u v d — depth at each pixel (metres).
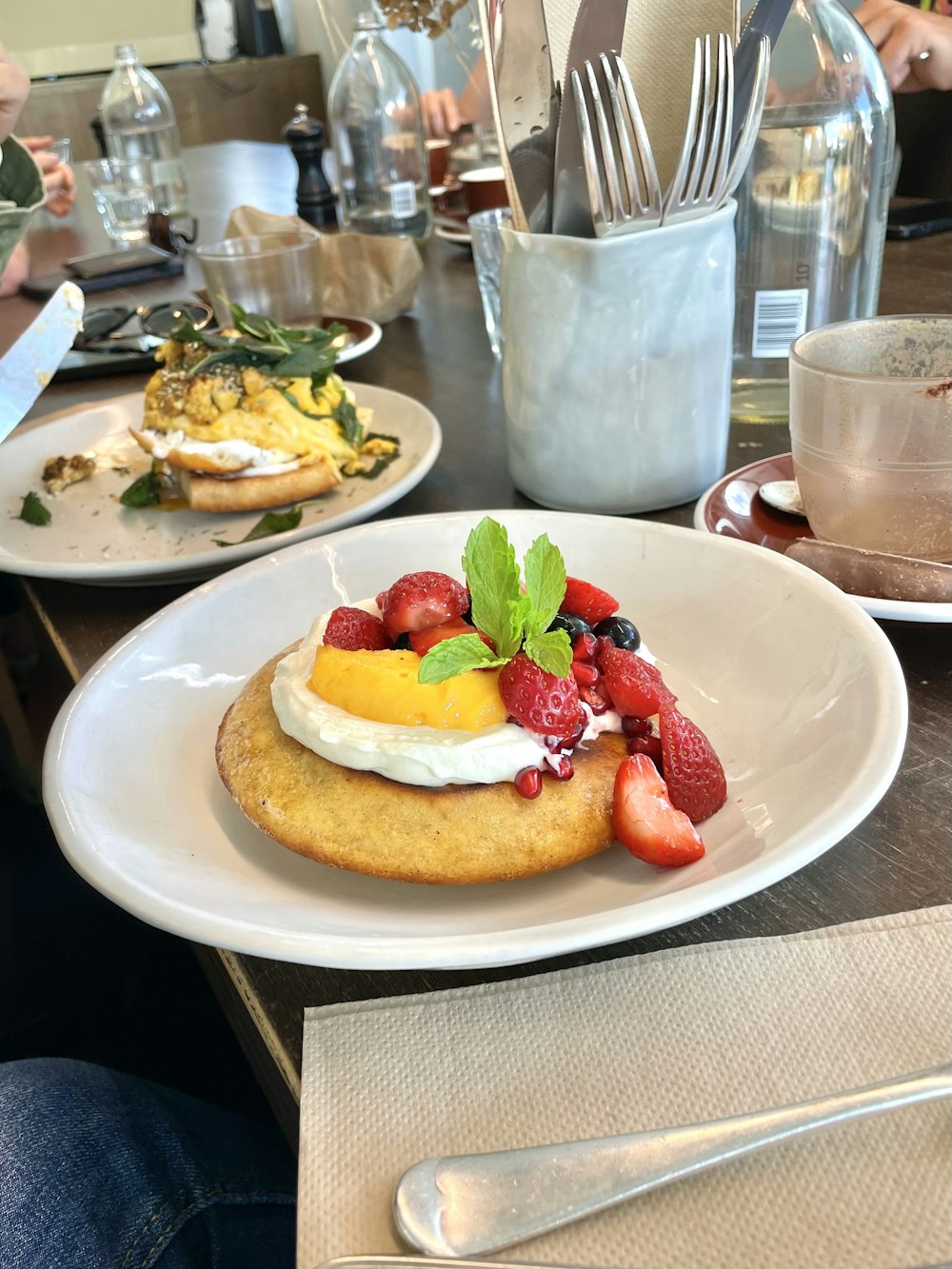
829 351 0.98
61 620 1.05
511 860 0.64
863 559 0.85
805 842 0.54
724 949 0.58
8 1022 1.15
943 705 0.78
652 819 0.62
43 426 1.47
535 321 1.03
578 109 0.88
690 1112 0.50
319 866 0.68
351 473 1.33
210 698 0.84
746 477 1.09
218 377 1.27
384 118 2.41
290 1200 0.75
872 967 0.56
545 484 1.14
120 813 0.68
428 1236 0.43
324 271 2.01
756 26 0.89
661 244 0.96
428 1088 0.52
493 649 0.69
